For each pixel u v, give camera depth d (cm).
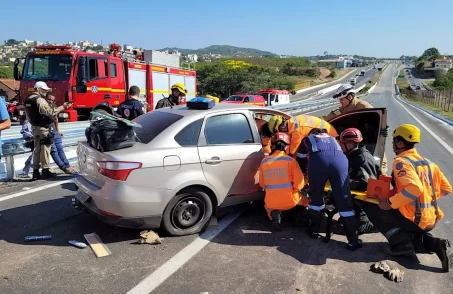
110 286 333
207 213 452
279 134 457
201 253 399
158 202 410
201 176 434
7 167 664
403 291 336
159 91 1546
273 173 450
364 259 396
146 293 324
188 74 1791
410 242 394
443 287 344
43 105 643
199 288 333
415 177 371
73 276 349
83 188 427
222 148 458
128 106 672
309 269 372
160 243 418
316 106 3056
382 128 546
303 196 466
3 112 541
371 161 462
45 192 598
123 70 1334
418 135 388
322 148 425
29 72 1198
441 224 497
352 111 564
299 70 10612
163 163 409
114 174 391
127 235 438
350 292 333
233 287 337
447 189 404
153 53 1515
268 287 338
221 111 473
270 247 418
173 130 433
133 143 414
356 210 454
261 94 3225
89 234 438
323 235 456
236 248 413
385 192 396
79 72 1157
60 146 702
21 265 367
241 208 495
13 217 490
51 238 429
